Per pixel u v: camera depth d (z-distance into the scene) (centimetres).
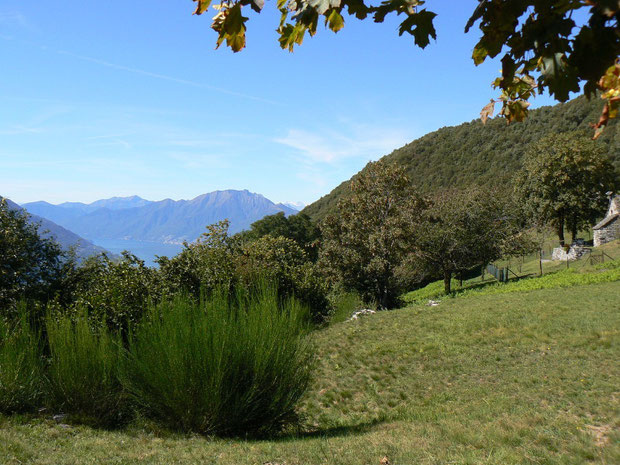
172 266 1958
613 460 557
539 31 131
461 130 13400
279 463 627
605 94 128
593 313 1639
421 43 152
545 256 5197
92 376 915
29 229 2234
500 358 1327
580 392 937
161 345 845
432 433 752
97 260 2152
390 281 3497
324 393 1262
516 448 631
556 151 5044
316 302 2648
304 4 154
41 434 738
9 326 990
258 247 2861
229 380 848
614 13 113
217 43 168
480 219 3600
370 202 3475
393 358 1510
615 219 4631
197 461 632
